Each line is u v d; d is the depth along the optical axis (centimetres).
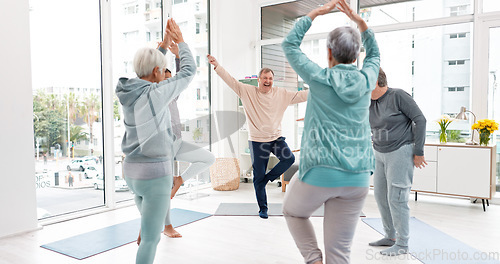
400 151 243
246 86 343
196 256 262
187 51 194
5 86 311
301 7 553
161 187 182
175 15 489
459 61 438
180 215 369
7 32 312
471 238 294
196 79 514
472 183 387
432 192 409
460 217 358
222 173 493
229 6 542
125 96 177
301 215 171
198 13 523
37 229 329
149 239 183
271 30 579
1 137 309
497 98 418
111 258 261
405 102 237
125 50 424
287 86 557
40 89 353
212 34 531
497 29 413
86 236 309
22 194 321
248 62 584
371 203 413
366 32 177
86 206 392
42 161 356
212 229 325
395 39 473
